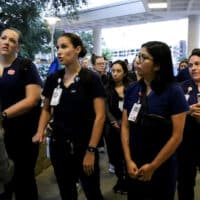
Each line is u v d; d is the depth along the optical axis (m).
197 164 2.59
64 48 2.12
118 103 3.40
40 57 9.11
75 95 2.13
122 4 12.12
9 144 2.31
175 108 1.75
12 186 2.44
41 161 4.22
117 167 3.47
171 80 1.79
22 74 2.29
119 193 3.48
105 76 4.27
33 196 2.53
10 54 2.29
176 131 1.75
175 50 13.05
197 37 12.39
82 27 15.16
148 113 1.78
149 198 1.85
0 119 1.71
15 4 8.48
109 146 3.50
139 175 1.79
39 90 2.34
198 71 2.52
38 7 8.98
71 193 2.30
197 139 2.49
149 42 1.81
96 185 2.27
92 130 2.16
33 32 8.86
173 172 1.86
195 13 11.77
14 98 2.30
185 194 2.61
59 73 2.25
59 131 2.19
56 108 2.20
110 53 15.73
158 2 9.81
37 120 2.41
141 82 1.88
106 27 15.20
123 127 1.95
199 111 2.37
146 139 1.78
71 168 2.24
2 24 7.99
